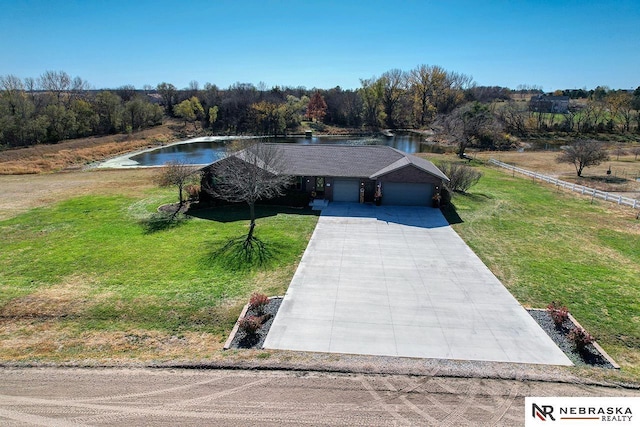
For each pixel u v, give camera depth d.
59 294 13.90
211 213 23.27
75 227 20.83
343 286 14.61
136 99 74.94
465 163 42.56
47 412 8.49
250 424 8.10
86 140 57.34
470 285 14.76
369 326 12.08
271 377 9.66
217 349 10.97
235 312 12.84
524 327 12.10
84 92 79.38
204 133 76.75
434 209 24.09
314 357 10.51
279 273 15.59
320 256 17.19
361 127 85.69
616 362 10.51
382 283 14.86
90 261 16.58
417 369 9.97
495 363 10.35
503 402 8.78
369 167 25.58
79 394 9.08
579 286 14.67
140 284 14.62
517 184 32.41
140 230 20.34
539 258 17.20
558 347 11.12
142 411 8.50
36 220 21.95
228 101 83.00
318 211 23.61
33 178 34.75
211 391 9.15
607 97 76.81
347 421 8.18
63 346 11.16
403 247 18.30
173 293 13.98
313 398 8.89
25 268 15.91
